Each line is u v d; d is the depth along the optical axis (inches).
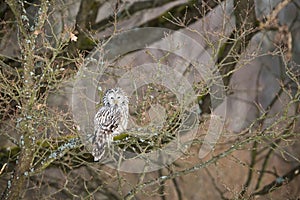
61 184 731.4
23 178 565.0
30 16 657.6
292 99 585.9
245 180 912.9
